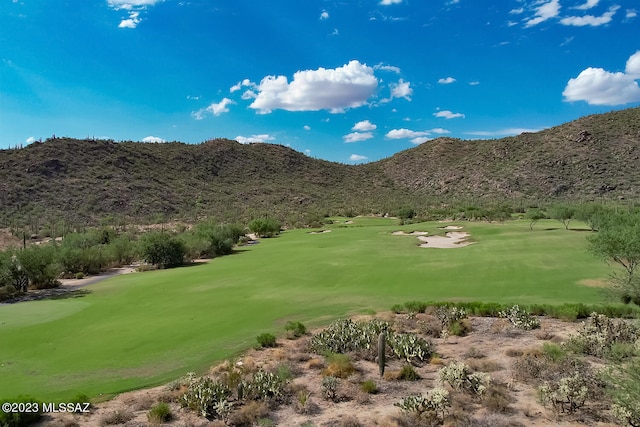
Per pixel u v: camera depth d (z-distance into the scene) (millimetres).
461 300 29516
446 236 65188
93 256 55344
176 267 55125
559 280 33125
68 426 13797
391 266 42312
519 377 16188
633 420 12062
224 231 71375
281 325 25281
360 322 23328
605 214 53250
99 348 21922
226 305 30406
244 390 15625
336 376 17391
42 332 25281
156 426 13719
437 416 13359
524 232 60750
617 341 17891
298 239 75688
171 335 23734
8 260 42875
